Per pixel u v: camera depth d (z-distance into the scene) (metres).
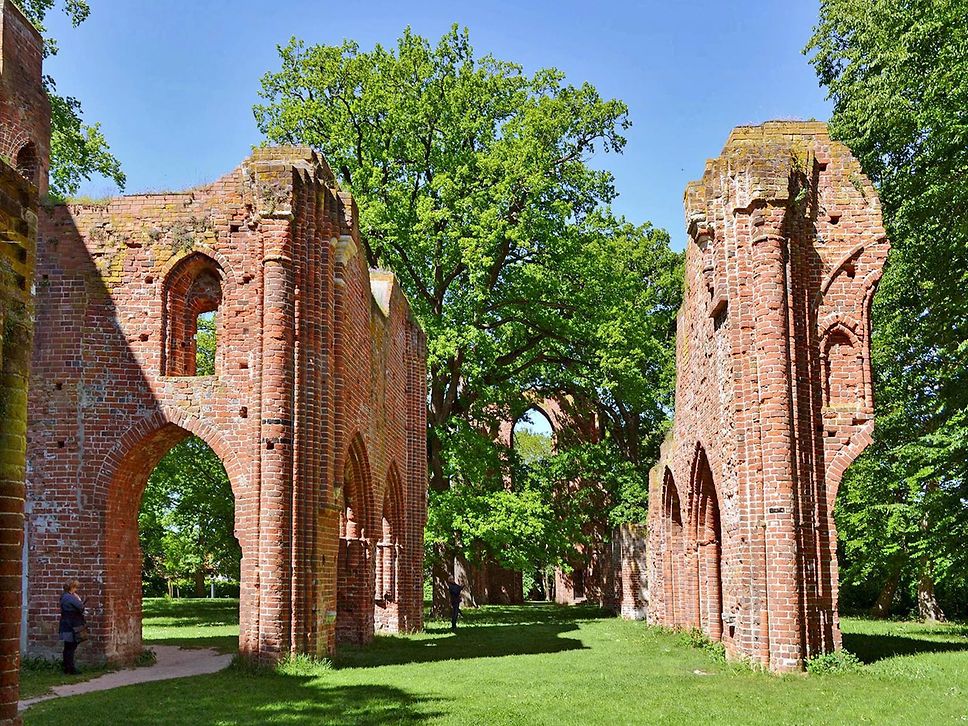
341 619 21.22
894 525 29.12
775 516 15.63
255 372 16.45
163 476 32.22
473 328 31.78
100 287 17.36
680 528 26.45
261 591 15.66
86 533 16.77
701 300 20.05
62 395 17.09
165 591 51.84
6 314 6.34
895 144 25.48
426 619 31.81
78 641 15.77
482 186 32.75
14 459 6.29
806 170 17.23
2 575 6.11
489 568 51.06
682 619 25.59
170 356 17.31
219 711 11.70
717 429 18.30
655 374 43.59
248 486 16.17
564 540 34.44
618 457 38.12
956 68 19.92
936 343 23.86
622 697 12.86
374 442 22.34
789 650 15.22
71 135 28.61
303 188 17.05
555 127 33.72
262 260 16.75
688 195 20.66
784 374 15.96
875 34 25.95
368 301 21.69
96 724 10.80
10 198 6.42
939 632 24.45
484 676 15.21
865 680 14.27
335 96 33.50
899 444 29.14
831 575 15.88
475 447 32.81
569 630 26.61
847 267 17.09
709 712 11.59
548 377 38.81
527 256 35.16
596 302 35.59
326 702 12.40
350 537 21.38
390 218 31.69
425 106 32.19
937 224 22.81
